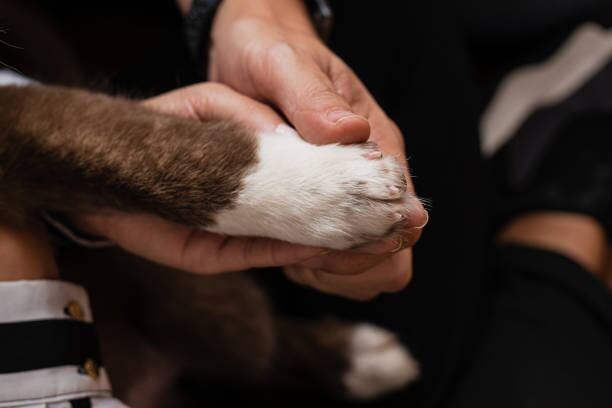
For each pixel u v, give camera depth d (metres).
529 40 1.20
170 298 0.82
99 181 0.67
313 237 0.64
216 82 0.75
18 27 0.93
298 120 0.65
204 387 0.90
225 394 0.90
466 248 0.90
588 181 1.04
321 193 0.63
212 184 0.66
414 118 0.91
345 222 0.63
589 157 1.07
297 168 0.64
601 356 0.86
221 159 0.66
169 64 0.88
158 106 0.71
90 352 0.67
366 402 0.91
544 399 0.83
